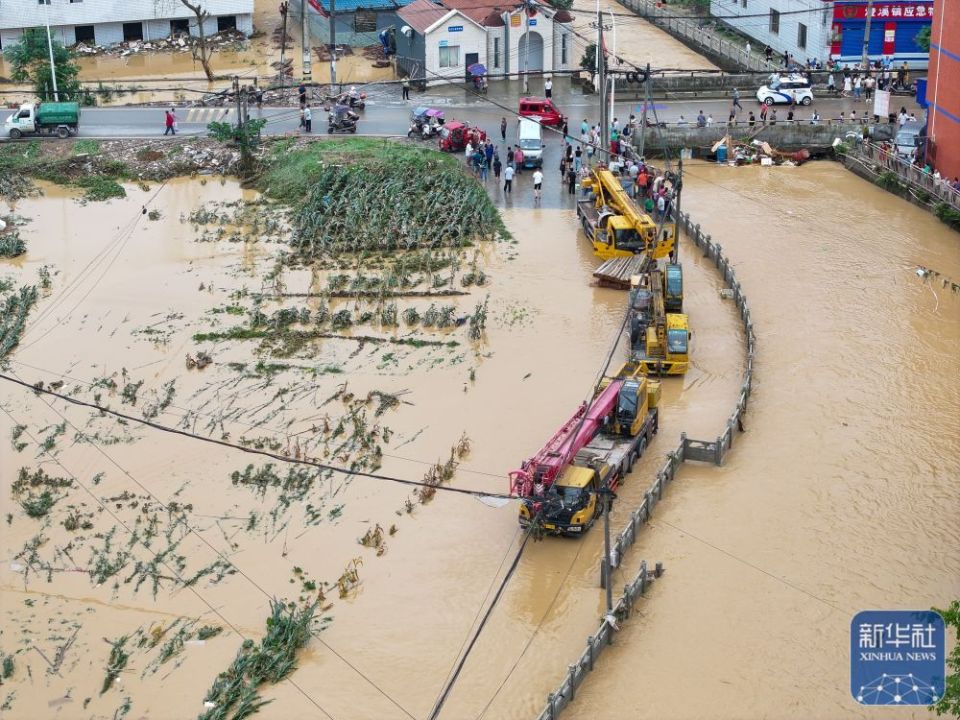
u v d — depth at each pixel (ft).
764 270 212.02
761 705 109.29
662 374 172.65
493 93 313.12
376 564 130.82
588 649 112.68
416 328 190.19
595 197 231.71
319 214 233.55
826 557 130.21
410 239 224.33
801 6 328.90
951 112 247.50
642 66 335.67
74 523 138.10
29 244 228.02
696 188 259.19
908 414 160.35
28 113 276.82
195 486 146.10
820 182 262.88
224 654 116.98
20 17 342.64
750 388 167.43
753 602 123.13
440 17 309.63
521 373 174.09
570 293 203.41
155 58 346.95
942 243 224.74
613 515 138.51
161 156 270.87
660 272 184.24
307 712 109.40
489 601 124.57
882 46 318.45
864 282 205.98
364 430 158.10
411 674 114.32
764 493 142.51
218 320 193.88
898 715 107.76
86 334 189.26
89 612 123.54
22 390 170.60
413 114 275.59
